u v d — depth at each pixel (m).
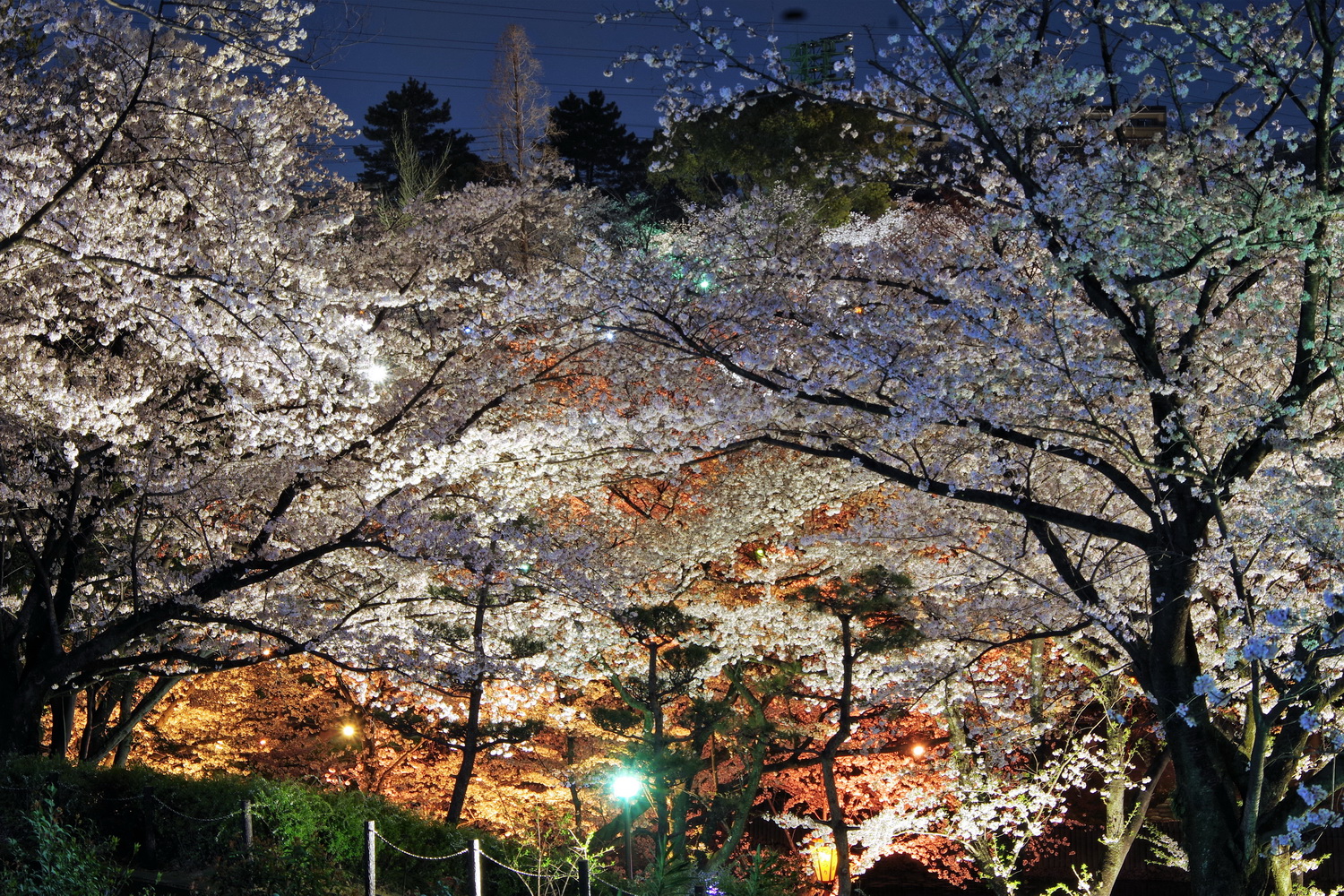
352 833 10.65
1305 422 10.12
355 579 15.22
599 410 13.73
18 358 12.61
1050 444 10.30
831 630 16.44
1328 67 8.62
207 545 13.85
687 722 16.05
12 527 14.93
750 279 12.20
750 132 32.88
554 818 17.62
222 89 13.55
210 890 8.98
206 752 19.78
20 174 11.41
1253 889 9.50
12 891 7.79
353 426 13.89
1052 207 9.12
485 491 15.27
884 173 11.94
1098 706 19.50
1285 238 8.74
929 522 14.73
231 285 11.31
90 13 10.45
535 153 42.72
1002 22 9.32
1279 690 8.80
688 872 11.78
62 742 17.78
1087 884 15.88
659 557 17.08
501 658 15.27
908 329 10.77
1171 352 9.87
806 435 12.32
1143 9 9.04
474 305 15.80
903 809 17.30
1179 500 10.11
